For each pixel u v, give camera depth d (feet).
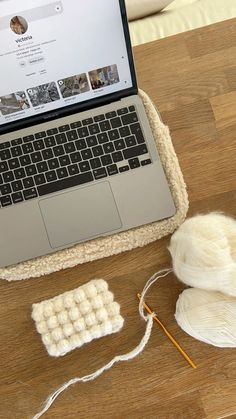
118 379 1.98
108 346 2.01
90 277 2.08
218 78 2.22
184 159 2.16
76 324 1.92
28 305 2.06
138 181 2.12
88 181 2.13
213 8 2.56
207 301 1.88
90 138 2.14
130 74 2.03
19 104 2.04
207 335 1.88
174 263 1.92
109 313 1.94
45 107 2.09
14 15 1.72
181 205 2.09
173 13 2.61
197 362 1.96
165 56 2.25
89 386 1.99
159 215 2.09
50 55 1.87
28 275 2.07
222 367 1.95
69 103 2.10
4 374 2.01
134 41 2.57
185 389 1.95
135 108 2.14
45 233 2.10
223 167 2.14
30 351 2.02
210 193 2.12
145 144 2.13
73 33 1.81
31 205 2.12
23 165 2.15
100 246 2.08
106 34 1.84
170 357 1.98
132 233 2.08
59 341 1.92
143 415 1.95
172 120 2.20
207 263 1.79
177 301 1.98
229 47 2.24
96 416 1.96
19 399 1.99
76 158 2.14
